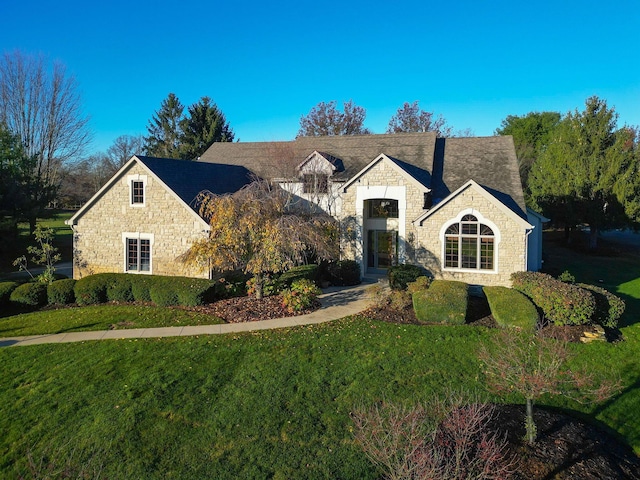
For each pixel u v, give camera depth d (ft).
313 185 85.46
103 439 28.60
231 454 27.09
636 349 44.65
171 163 75.97
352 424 29.96
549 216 119.85
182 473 25.43
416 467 19.86
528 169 184.03
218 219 58.44
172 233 70.74
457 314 50.75
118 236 74.08
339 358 40.98
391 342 44.98
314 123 195.62
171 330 50.44
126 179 72.64
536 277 56.90
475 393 34.22
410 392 34.45
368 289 64.49
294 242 56.13
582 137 108.99
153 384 35.94
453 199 66.08
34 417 31.65
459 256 66.44
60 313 59.00
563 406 33.19
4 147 103.14
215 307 59.62
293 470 25.48
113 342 46.32
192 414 31.42
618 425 31.24
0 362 41.83
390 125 203.10
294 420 30.60
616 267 94.17
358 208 76.69
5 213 100.68
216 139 177.27
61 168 165.68
